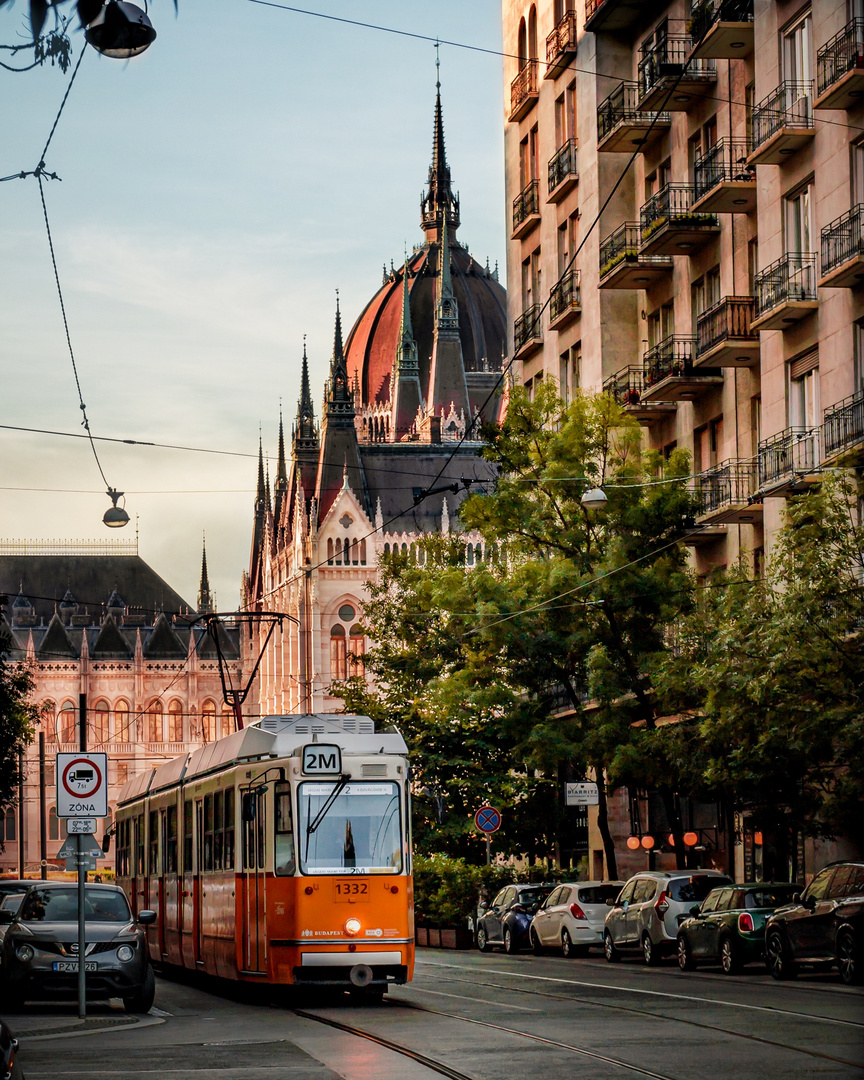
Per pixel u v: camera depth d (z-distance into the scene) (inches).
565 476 2031.3
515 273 3097.9
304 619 7283.5
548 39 2832.2
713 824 2250.2
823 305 1828.2
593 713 2129.7
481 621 2086.6
